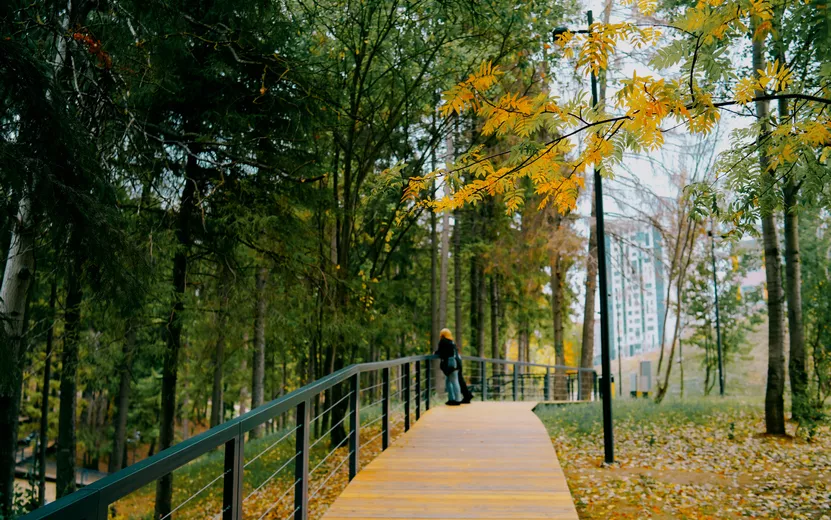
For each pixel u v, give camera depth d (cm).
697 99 362
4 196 543
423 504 530
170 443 1052
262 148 1053
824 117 407
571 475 877
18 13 658
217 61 934
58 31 630
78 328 974
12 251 698
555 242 1908
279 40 1000
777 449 984
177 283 1066
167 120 1037
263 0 910
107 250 588
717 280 2694
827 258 1612
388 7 1216
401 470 661
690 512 690
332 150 1305
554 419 1424
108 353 1019
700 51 377
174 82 930
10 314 675
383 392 798
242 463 312
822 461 883
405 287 1908
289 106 1023
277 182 1069
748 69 861
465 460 712
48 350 1231
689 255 1806
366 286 1234
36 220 574
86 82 725
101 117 714
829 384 1297
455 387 1312
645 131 375
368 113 1230
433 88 1292
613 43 375
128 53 751
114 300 656
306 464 441
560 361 2209
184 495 1298
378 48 1207
